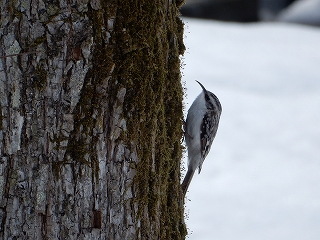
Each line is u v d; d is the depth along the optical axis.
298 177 16.94
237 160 17.94
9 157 5.23
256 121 20.94
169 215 6.33
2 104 5.21
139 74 5.49
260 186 16.38
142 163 5.61
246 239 13.46
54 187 5.25
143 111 5.55
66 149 5.25
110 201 5.42
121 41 5.38
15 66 5.18
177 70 6.36
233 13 35.53
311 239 13.49
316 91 24.19
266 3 35.66
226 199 15.57
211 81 24.62
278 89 24.53
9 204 5.23
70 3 5.20
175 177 6.43
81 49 5.23
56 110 5.23
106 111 5.35
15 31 5.17
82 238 5.31
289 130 20.28
